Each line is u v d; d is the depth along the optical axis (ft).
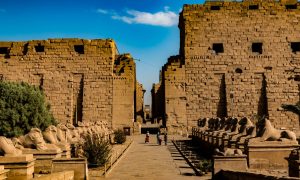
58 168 55.16
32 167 52.65
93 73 167.63
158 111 239.09
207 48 167.84
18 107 119.85
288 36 168.25
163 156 95.86
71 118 165.48
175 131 162.40
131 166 77.92
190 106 164.25
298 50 170.19
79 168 55.21
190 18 169.78
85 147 75.46
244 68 165.99
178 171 70.64
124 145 123.95
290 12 169.48
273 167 60.75
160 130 163.43
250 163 60.85
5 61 170.71
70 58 169.48
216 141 85.05
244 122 79.41
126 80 166.30
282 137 62.34
